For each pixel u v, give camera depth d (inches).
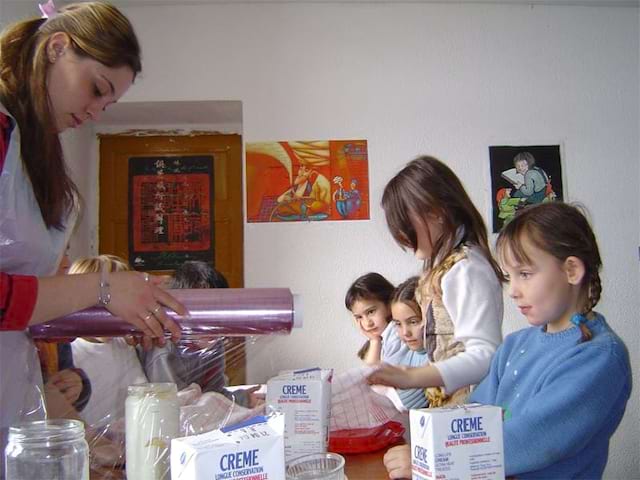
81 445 20.6
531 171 84.7
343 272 83.1
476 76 85.7
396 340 62.3
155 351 27.1
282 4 85.6
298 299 25.9
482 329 41.9
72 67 31.4
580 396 27.4
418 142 84.7
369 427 34.1
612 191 85.3
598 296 32.8
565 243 31.8
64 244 34.7
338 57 85.3
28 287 23.3
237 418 25.1
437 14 86.0
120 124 97.4
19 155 29.3
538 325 33.5
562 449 26.5
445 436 20.2
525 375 33.1
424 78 85.4
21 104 30.9
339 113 84.7
